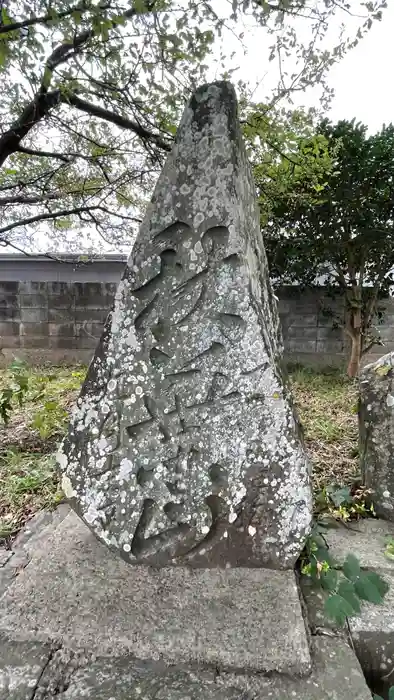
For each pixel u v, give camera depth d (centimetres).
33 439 252
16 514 181
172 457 130
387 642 116
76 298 455
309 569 133
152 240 125
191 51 172
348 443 254
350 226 383
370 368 172
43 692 98
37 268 490
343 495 172
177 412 129
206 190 120
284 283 437
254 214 153
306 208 378
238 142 128
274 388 125
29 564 132
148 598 118
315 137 259
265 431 126
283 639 106
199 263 123
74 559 133
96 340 460
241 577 126
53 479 206
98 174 307
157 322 128
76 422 134
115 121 228
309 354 449
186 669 103
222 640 106
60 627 111
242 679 100
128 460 131
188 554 130
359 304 400
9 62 138
